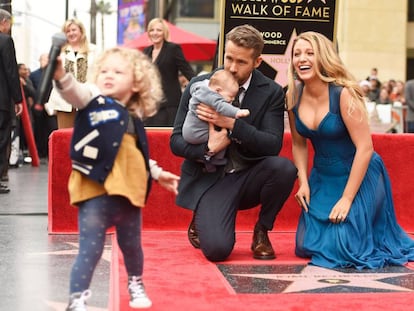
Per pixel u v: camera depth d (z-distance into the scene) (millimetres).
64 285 4418
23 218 6949
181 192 5121
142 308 3764
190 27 33938
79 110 3529
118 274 4434
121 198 3551
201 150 4910
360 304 3973
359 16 26094
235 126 4855
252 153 5051
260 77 5148
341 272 4770
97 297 4133
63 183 6027
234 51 4871
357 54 26125
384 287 4367
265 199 5035
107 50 3650
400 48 26203
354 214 5012
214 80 4801
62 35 3342
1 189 8898
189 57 16672
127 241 3646
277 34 6520
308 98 5105
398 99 16844
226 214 4984
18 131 12570
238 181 5047
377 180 5168
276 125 5047
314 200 5191
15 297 4152
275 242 5703
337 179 5160
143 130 3645
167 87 8727
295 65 5039
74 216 6059
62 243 5664
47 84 3314
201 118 4852
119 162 3520
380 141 6070
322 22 6531
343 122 5000
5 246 5527
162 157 5973
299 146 5355
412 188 6113
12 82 8492
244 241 5742
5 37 8422
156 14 19562
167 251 5289
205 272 4656
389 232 5227
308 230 5109
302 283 4430
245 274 4633
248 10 6469
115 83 3561
